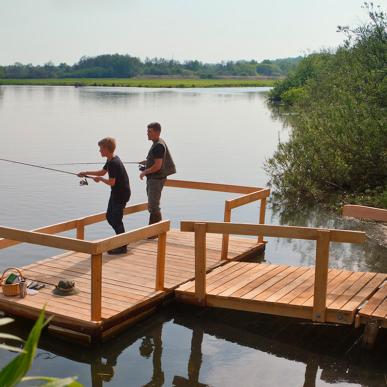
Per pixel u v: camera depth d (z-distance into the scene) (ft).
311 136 47.03
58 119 120.78
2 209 40.16
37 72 522.06
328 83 72.28
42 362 17.56
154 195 26.63
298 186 45.80
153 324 20.45
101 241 18.03
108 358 17.98
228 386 16.60
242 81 501.15
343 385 16.76
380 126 42.16
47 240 18.79
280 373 17.42
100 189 47.78
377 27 47.65
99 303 18.33
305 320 21.30
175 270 23.71
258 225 19.70
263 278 22.40
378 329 19.03
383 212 20.98
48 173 55.11
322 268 18.65
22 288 20.15
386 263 29.19
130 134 93.15
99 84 418.92
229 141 85.92
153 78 550.36
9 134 90.48
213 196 46.34
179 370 17.44
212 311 21.75
